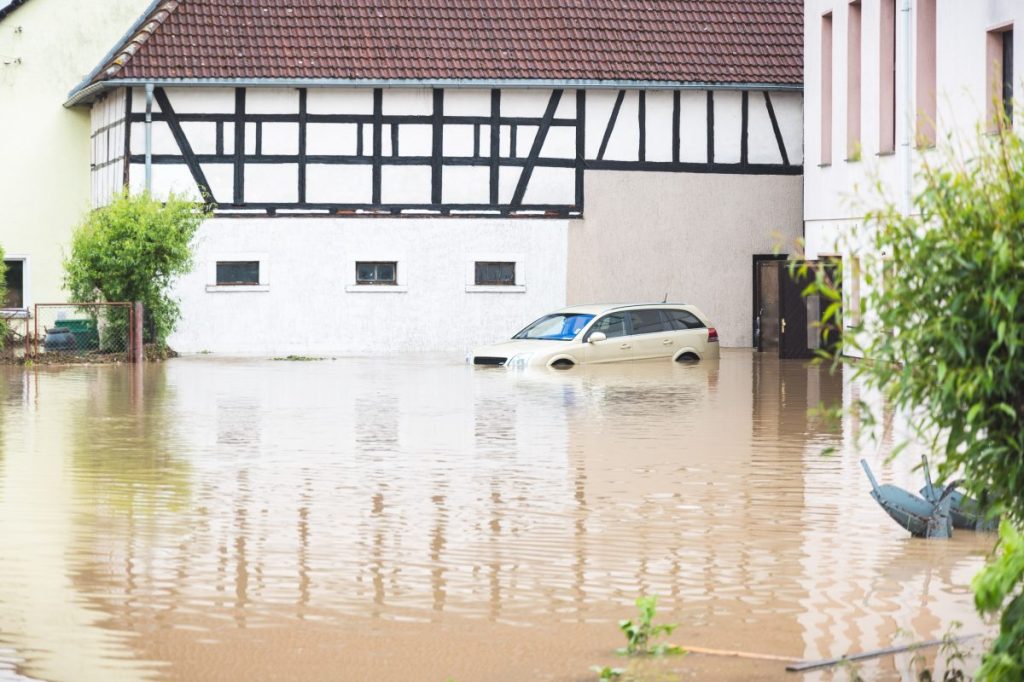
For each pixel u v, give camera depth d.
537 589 12.71
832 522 15.72
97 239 41.31
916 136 11.00
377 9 47.31
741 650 10.88
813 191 42.78
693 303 47.56
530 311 46.75
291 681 10.19
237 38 45.88
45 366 39.28
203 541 14.74
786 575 13.21
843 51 40.25
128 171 45.28
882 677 10.17
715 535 15.02
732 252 47.62
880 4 37.25
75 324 42.88
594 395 30.36
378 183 46.06
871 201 36.16
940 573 13.25
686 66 47.06
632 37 47.62
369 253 46.06
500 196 46.56
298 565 13.63
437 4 47.72
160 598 12.41
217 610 12.02
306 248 45.81
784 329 41.69
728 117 47.56
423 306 46.34
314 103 45.75
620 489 17.89
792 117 47.88
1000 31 31.27
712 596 12.46
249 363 40.44
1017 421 9.31
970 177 9.48
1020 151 9.44
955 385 9.22
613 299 47.12
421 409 27.44
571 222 46.88
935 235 9.33
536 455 20.92
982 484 9.54
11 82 53.12
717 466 19.84
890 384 9.61
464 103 46.34
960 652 10.73
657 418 25.83
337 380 34.38
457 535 15.02
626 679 10.19
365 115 45.97
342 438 22.92
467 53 46.41
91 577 13.16
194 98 45.31
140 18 53.16
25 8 53.09
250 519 15.91
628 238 47.16
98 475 19.05
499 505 16.78
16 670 10.41
